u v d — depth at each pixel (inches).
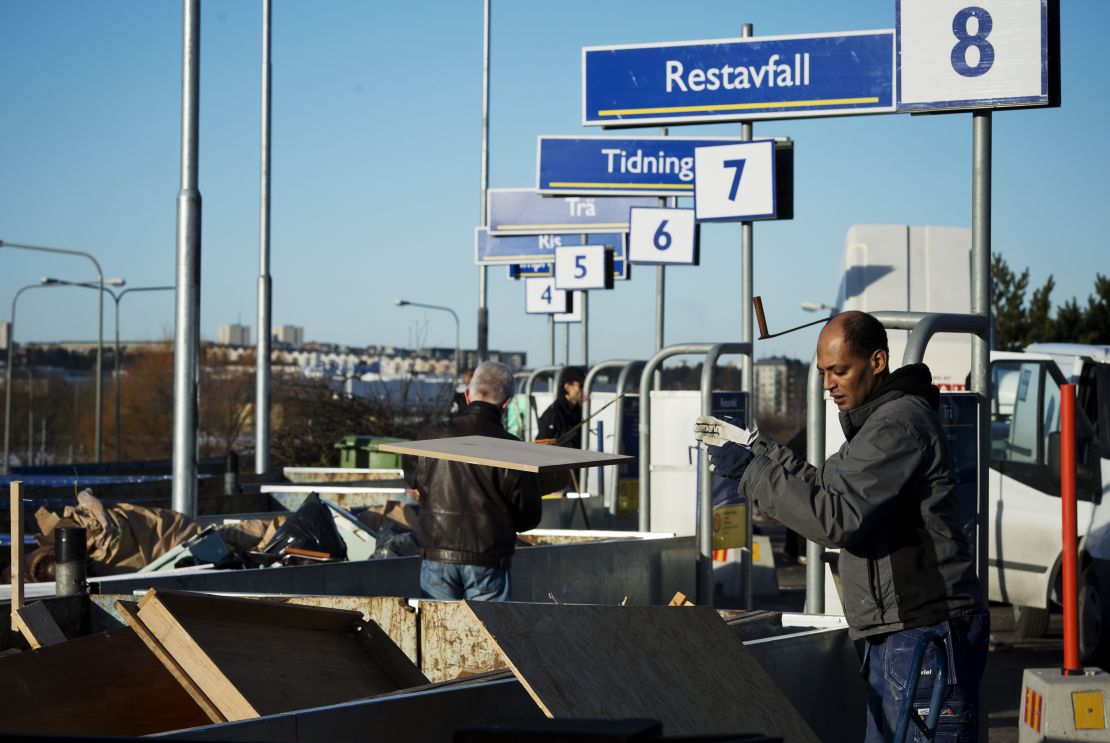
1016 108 252.8
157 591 177.9
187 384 462.3
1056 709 180.4
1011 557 503.8
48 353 5113.2
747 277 473.1
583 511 543.8
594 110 442.0
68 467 736.3
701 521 419.8
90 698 185.9
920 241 581.6
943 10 256.1
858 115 418.3
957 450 256.1
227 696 170.9
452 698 163.9
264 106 847.7
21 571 233.6
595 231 726.5
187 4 471.8
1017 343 1740.9
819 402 269.4
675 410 515.2
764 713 178.1
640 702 158.2
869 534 173.3
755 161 430.9
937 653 169.0
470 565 287.6
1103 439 476.1
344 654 194.1
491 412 297.9
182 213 466.3
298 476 713.6
